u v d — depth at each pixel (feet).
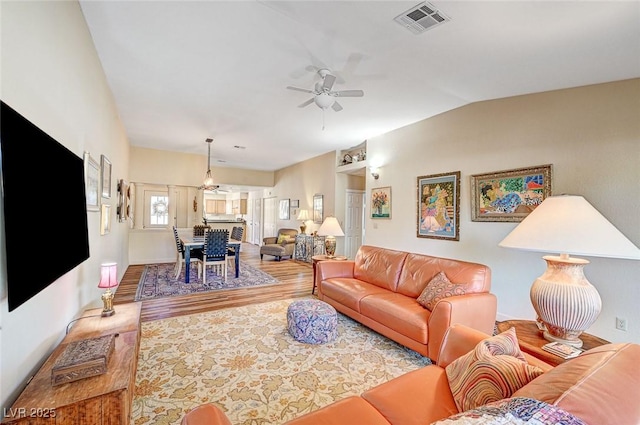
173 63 9.80
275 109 14.02
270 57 9.30
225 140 20.16
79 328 6.43
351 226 23.66
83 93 7.68
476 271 8.74
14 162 3.83
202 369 7.63
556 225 5.07
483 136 12.31
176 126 16.98
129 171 21.90
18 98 4.31
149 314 11.60
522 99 11.03
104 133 10.72
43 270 4.69
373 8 6.64
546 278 5.48
